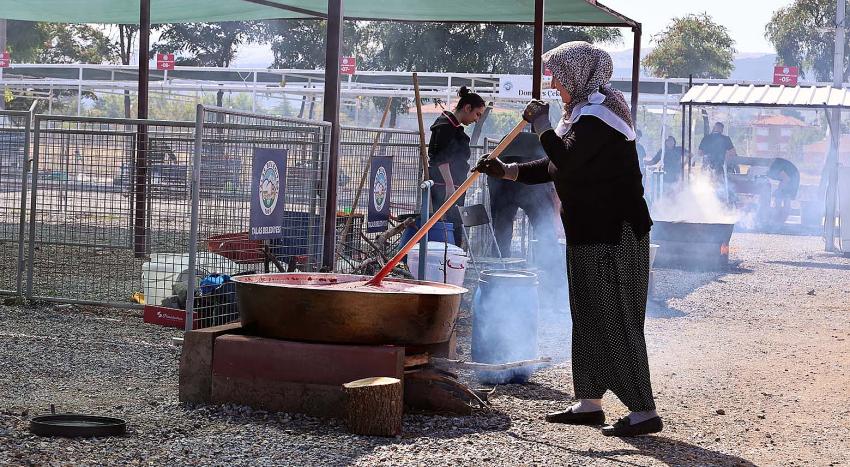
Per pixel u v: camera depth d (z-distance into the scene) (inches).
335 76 354.0
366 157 418.9
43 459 181.2
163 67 1090.1
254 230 310.8
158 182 362.9
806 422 249.4
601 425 233.5
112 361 280.1
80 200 372.8
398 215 428.1
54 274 405.4
